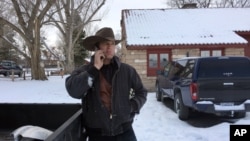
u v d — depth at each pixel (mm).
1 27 31391
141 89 3582
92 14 41250
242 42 19266
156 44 18719
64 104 4559
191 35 20203
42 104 4582
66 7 40656
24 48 55938
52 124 4570
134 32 20609
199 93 9023
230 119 10086
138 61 19000
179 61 11148
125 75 3396
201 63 9219
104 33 3246
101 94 3297
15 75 42312
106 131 3291
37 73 31078
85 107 3344
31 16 30125
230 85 9031
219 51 19531
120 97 3328
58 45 71938
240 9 25156
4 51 63438
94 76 3156
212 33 20562
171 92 11633
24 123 4602
